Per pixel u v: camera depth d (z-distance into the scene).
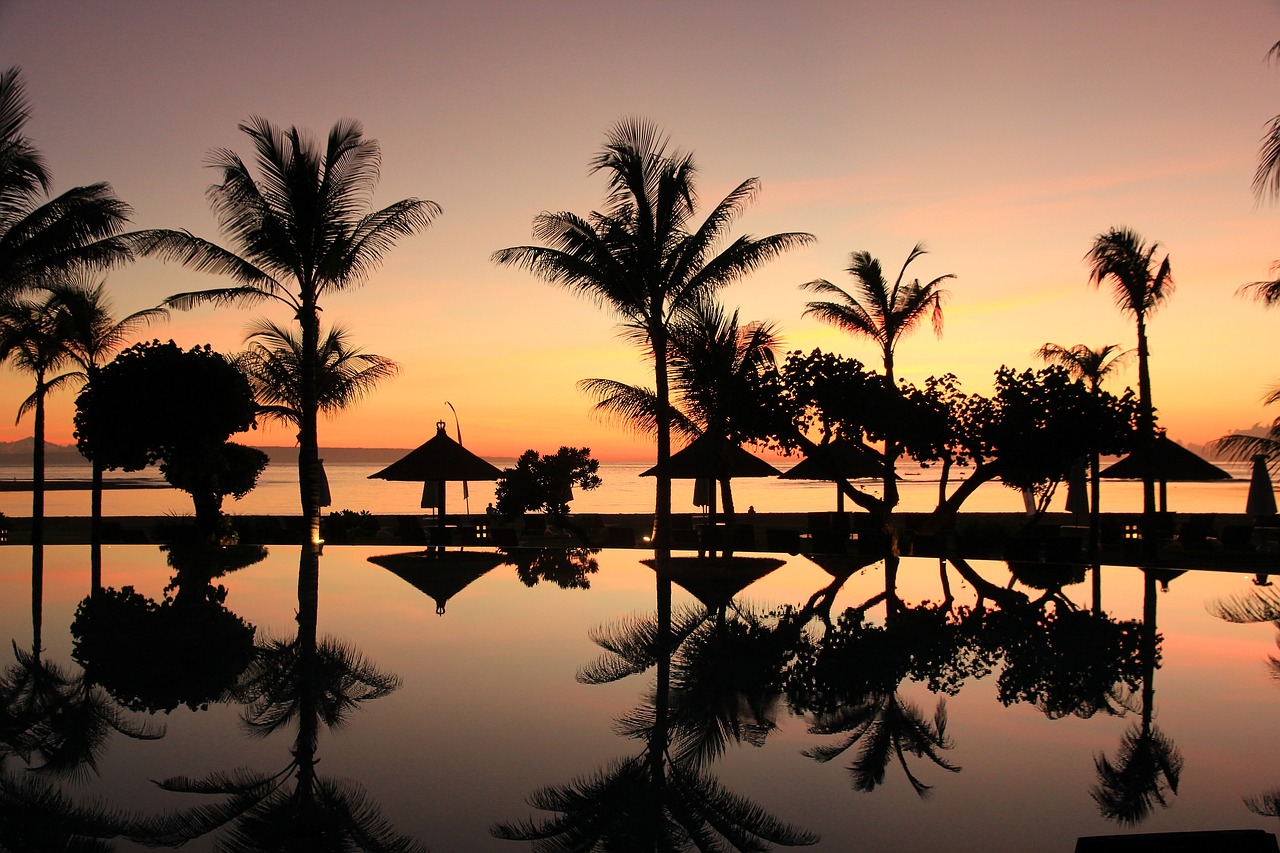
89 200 18.45
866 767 5.60
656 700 7.14
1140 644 9.24
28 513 35.62
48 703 6.99
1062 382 19.58
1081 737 6.19
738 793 5.17
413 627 10.20
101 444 19.16
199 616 10.85
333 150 18.66
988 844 4.48
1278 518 20.78
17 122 17.58
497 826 4.70
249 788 5.23
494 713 6.79
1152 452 22.98
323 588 13.30
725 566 16.20
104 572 15.09
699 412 20.58
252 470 21.39
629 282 19.08
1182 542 19.31
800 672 8.10
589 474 24.78
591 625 10.34
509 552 18.84
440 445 22.39
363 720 6.58
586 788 5.23
